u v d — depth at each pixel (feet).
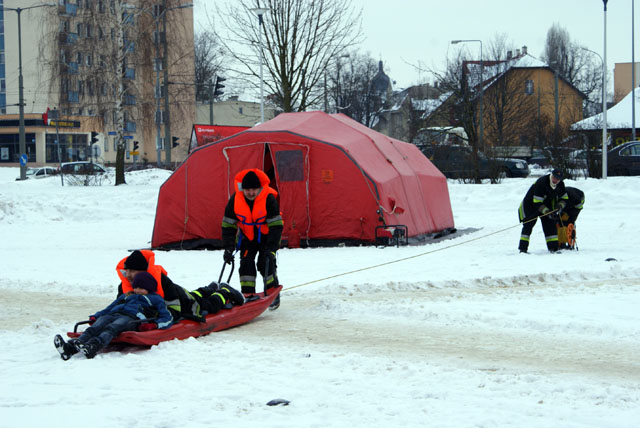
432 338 34.83
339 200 77.87
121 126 162.91
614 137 248.93
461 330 36.60
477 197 131.75
